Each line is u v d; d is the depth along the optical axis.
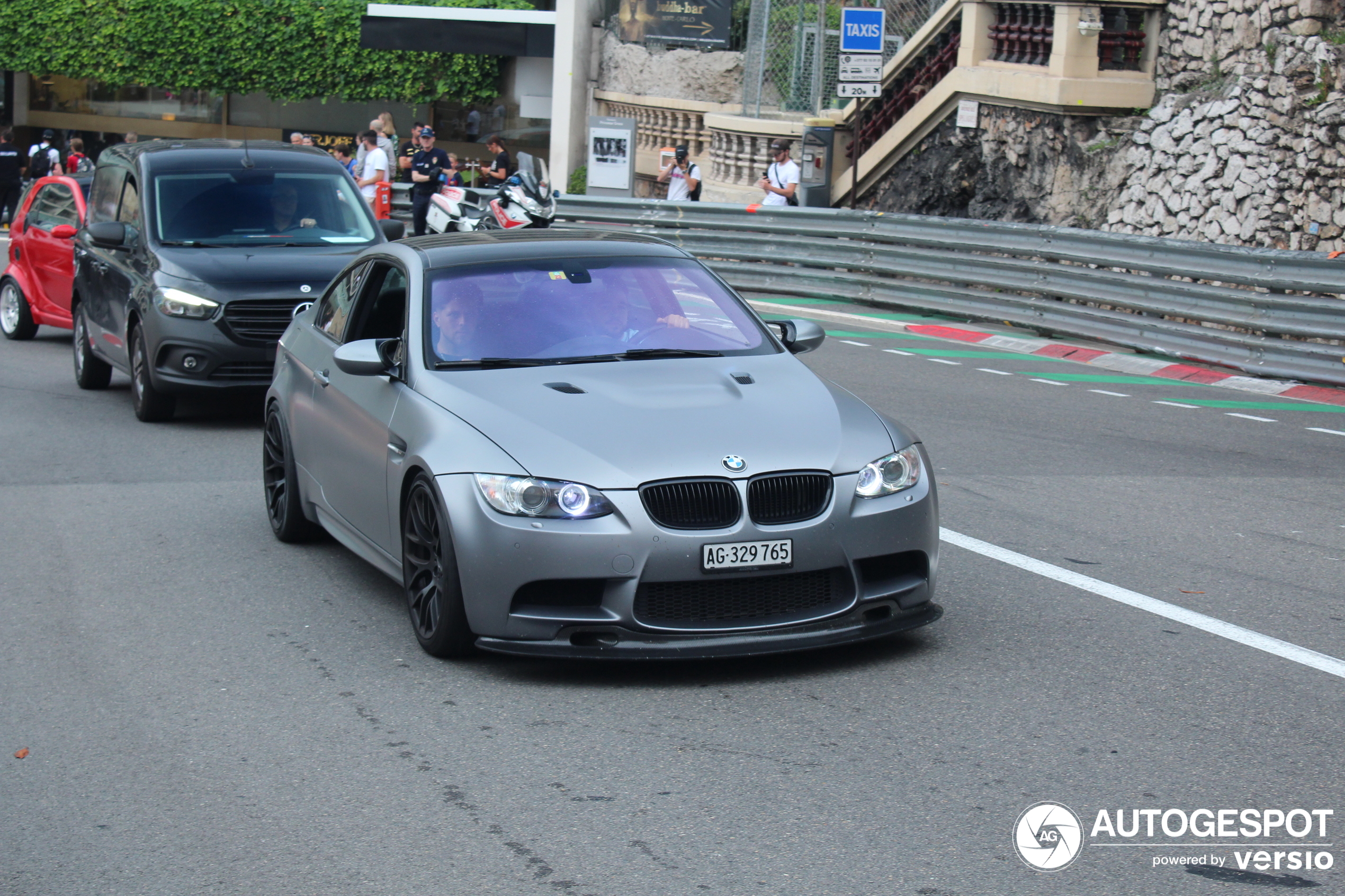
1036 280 15.02
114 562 7.07
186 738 4.73
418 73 32.72
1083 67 17.30
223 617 6.14
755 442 5.23
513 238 6.82
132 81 34.28
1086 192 17.69
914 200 20.05
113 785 4.36
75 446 10.05
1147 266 13.67
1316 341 12.67
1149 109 17.48
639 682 5.21
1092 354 14.04
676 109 26.44
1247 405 11.56
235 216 11.26
